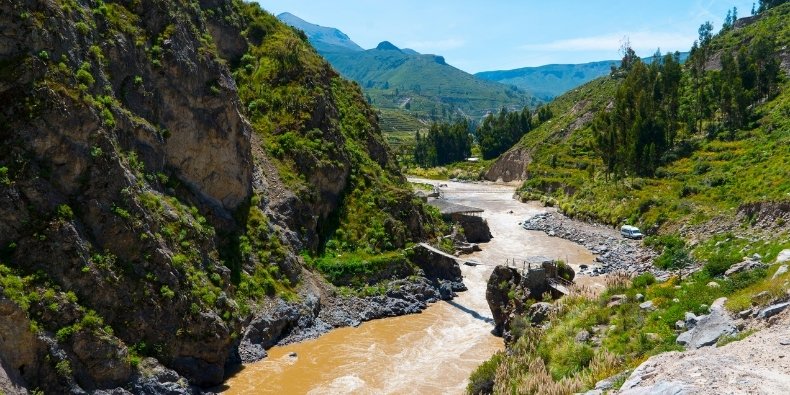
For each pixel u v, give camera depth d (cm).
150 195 3925
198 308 3669
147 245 3547
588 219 9394
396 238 6156
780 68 11944
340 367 4038
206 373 3662
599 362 2662
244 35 7181
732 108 10506
